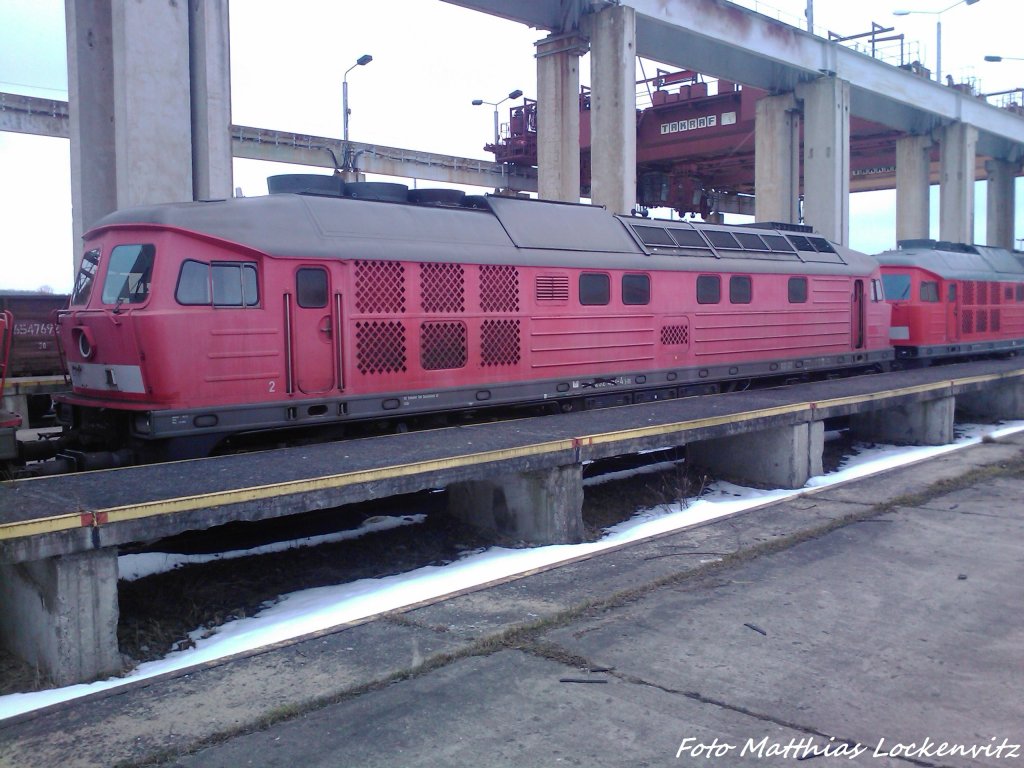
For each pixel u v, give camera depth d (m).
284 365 8.92
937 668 4.72
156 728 4.08
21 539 4.61
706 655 4.90
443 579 6.60
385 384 9.73
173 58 13.16
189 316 8.27
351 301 9.41
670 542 7.33
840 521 7.93
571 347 11.66
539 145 21.52
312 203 9.49
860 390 12.38
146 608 6.18
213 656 5.23
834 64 26.55
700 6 21.80
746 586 6.16
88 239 9.51
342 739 3.97
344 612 5.90
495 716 4.18
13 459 7.30
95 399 9.02
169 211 8.47
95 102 14.72
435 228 10.41
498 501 8.03
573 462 7.69
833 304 16.30
